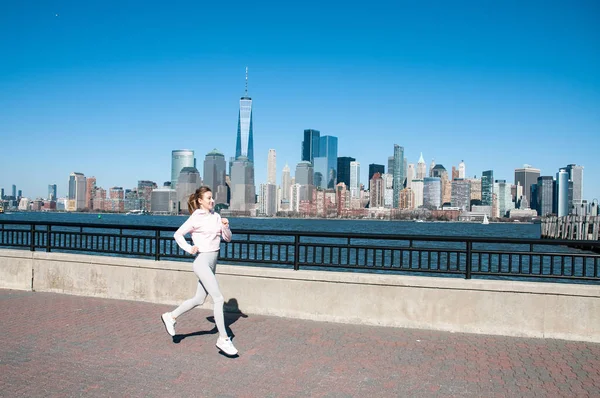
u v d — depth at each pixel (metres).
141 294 9.98
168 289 9.73
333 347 7.16
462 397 5.50
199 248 7.02
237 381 5.85
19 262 11.25
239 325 8.30
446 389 5.70
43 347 7.00
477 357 6.78
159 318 8.67
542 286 7.63
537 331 7.68
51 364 6.32
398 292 8.22
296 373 6.13
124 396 5.37
